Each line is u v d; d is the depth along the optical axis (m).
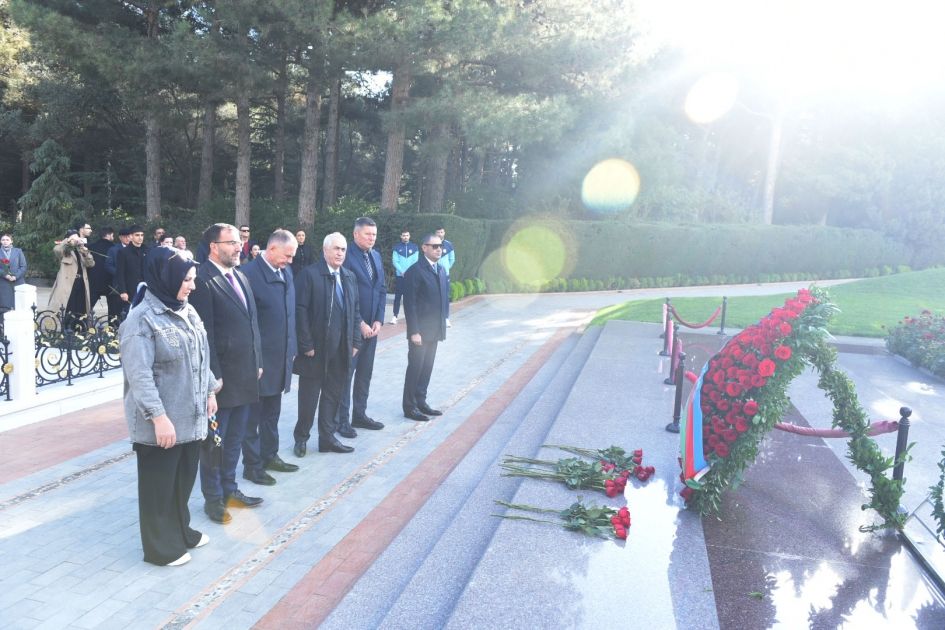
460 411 8.08
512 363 10.99
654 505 4.87
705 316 15.82
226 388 4.93
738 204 36.22
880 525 4.69
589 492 5.07
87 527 4.79
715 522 4.64
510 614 3.39
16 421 6.98
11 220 31.83
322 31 17.27
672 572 3.90
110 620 3.69
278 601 3.95
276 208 25.05
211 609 3.84
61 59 22.61
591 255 25.77
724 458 4.60
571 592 3.62
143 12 23.20
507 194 30.08
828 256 33.53
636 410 7.36
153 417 3.89
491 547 4.12
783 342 4.54
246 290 5.06
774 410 4.50
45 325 9.92
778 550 4.26
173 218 26.34
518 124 18.42
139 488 4.20
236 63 17.73
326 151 31.92
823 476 5.68
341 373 6.37
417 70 18.75
